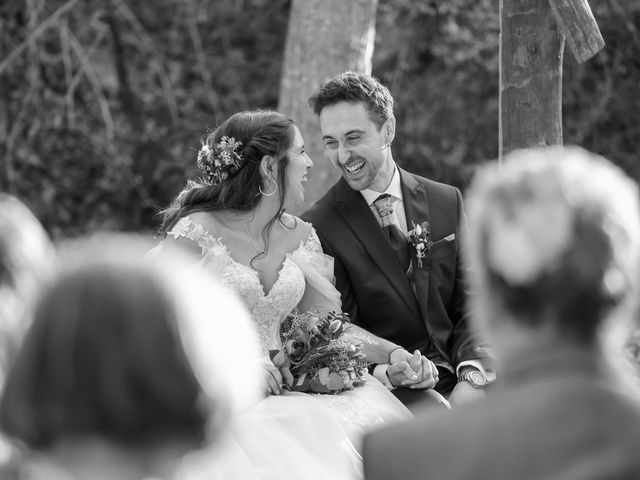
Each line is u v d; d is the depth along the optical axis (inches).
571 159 63.5
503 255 60.3
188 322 55.3
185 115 401.4
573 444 56.6
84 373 53.3
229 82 411.2
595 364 59.4
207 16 410.0
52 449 55.1
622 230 60.2
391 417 147.6
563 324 59.9
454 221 171.8
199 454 57.1
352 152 165.9
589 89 402.3
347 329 159.2
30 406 54.1
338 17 249.9
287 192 157.9
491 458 57.6
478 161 398.0
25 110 368.2
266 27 413.1
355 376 150.0
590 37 151.9
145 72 403.9
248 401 59.8
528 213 60.3
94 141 386.6
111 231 386.6
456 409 61.1
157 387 53.6
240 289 151.9
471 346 164.2
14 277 85.9
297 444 132.2
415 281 167.9
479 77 393.7
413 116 395.5
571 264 59.3
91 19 382.3
